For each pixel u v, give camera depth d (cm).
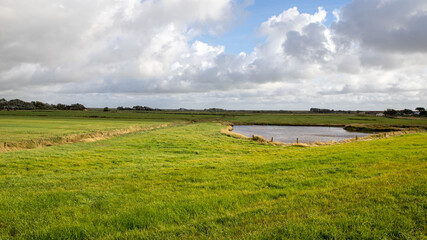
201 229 593
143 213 711
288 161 1586
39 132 4891
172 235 565
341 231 520
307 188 934
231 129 7819
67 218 710
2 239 604
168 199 860
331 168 1279
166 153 2684
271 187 995
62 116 12625
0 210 784
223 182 1113
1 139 3672
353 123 10931
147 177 1289
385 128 8200
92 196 948
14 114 13162
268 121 12056
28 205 830
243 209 714
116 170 1609
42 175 1498
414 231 516
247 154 2533
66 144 3453
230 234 547
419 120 13088
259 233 529
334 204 682
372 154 1691
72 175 1458
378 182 861
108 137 4641
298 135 6281
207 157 2362
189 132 5462
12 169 1711
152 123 8925
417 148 1942
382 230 516
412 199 674
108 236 579
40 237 600
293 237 505
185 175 1298
